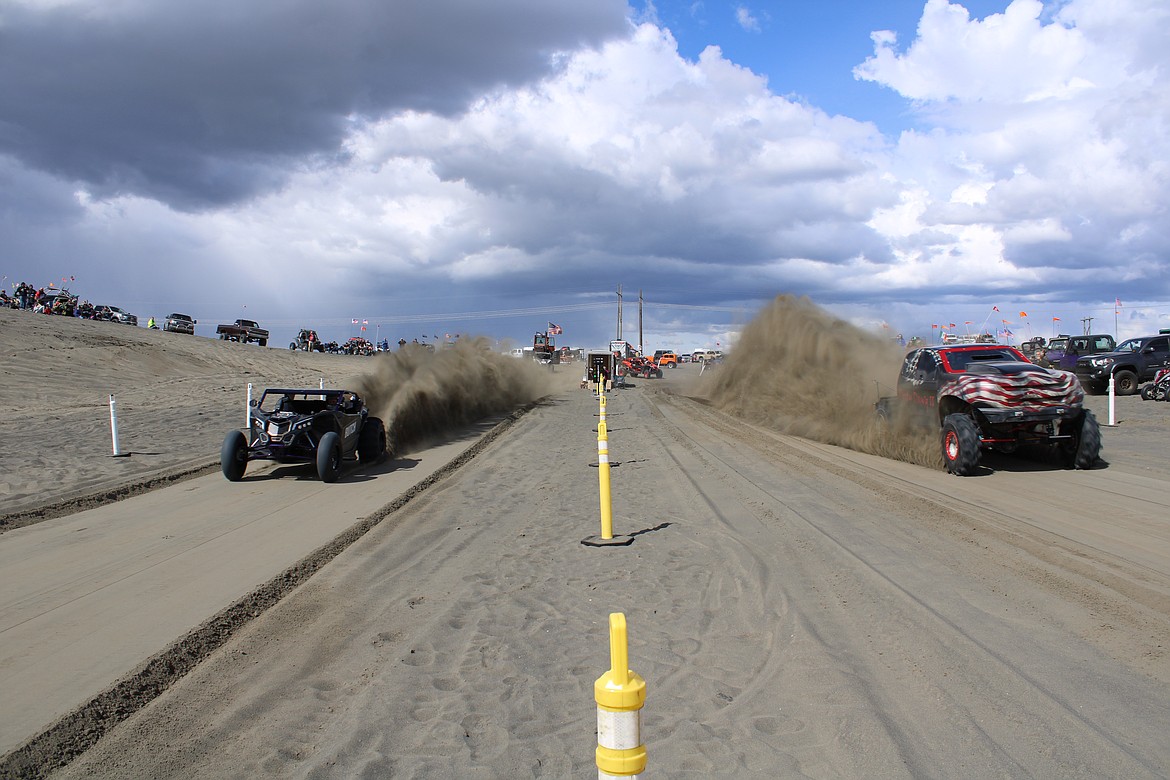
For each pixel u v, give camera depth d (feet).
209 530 29.55
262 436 41.50
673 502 34.45
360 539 28.12
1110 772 11.31
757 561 23.76
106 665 16.42
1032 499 31.63
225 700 14.75
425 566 24.52
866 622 18.16
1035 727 12.76
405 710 14.29
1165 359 90.99
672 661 16.52
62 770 12.10
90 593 21.53
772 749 12.48
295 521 31.19
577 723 13.78
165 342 142.61
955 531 26.30
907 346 73.61
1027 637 16.70
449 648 17.52
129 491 37.86
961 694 14.11
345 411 45.01
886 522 28.32
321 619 19.47
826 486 36.68
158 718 13.96
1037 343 148.87
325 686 15.46
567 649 17.40
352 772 12.03
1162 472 37.58
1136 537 24.85
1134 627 16.97
